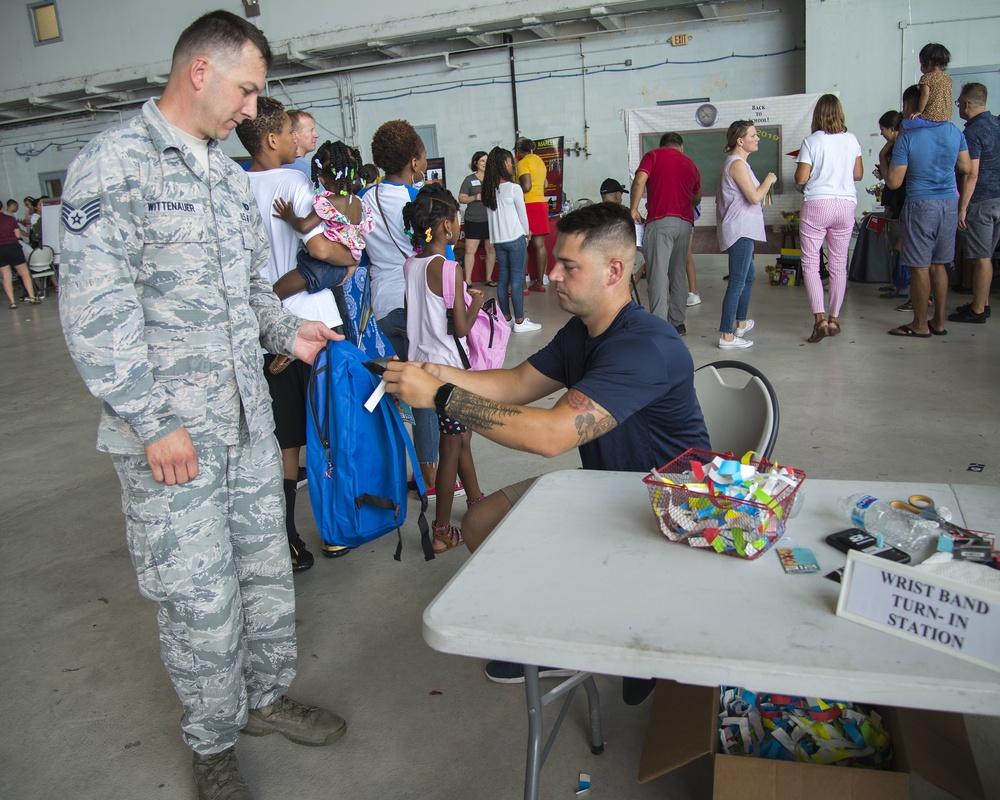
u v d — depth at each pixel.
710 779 1.79
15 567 3.07
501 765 1.88
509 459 3.82
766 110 7.87
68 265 1.45
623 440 1.81
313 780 1.88
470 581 1.25
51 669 2.39
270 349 2.00
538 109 11.90
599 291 1.75
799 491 1.41
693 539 1.31
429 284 2.90
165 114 1.57
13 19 14.07
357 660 2.33
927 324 5.42
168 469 1.57
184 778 1.92
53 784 1.92
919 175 5.07
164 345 1.60
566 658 1.07
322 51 12.41
